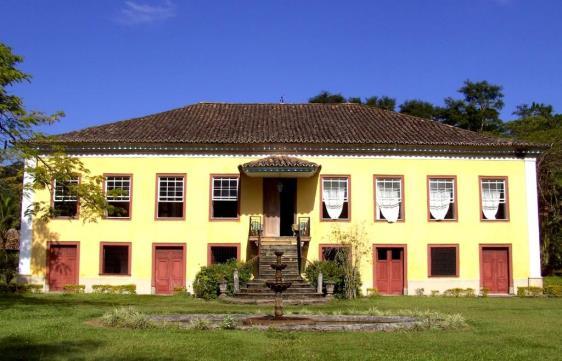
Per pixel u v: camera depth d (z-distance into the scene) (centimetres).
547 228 3662
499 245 2973
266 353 1172
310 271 2717
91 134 2970
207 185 2917
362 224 2931
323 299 2472
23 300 2358
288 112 3403
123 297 2628
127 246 2891
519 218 3002
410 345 1285
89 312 1856
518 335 1458
